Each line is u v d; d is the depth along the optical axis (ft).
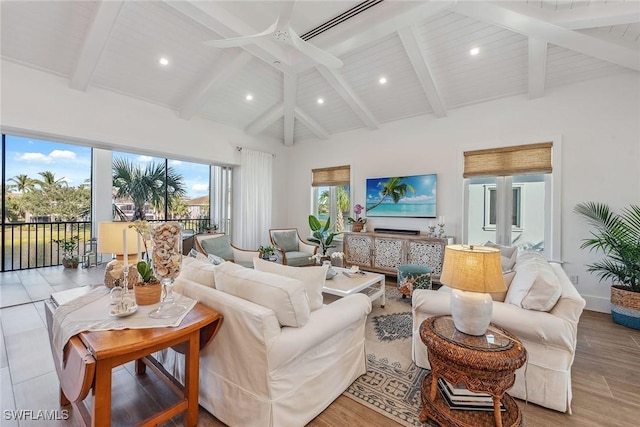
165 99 14.44
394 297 12.81
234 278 5.81
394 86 14.29
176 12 10.18
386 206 17.02
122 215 21.35
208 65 12.92
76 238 18.56
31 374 6.64
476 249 5.83
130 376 6.65
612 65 10.82
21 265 17.01
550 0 8.45
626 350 8.13
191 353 5.08
